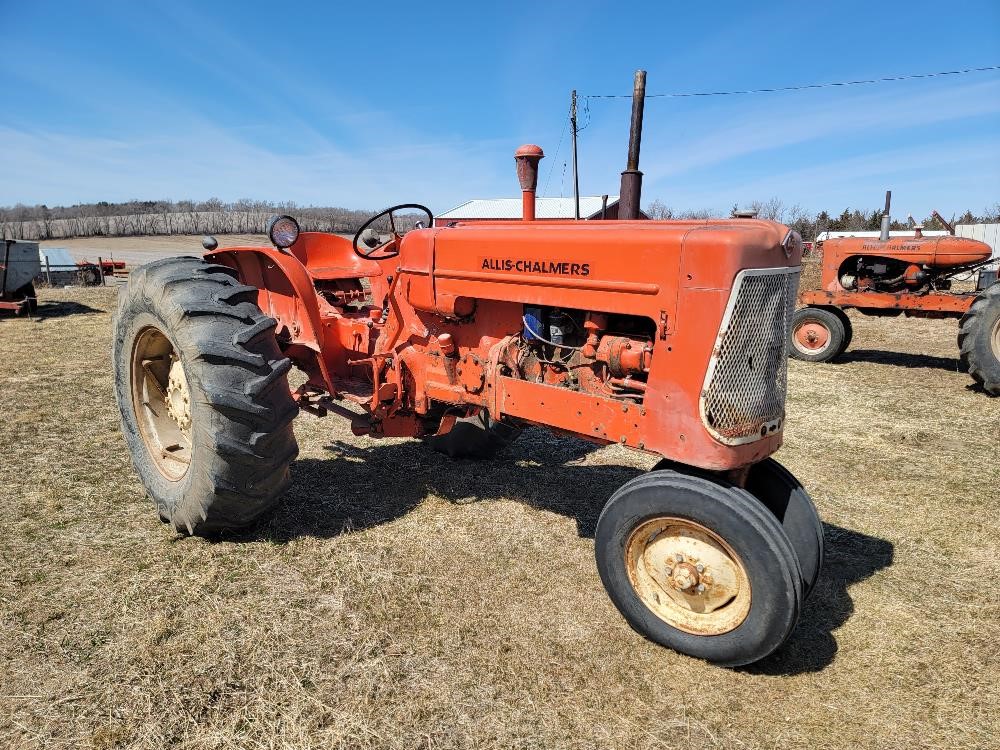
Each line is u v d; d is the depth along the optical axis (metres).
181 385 3.26
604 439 2.68
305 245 4.46
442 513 3.61
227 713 2.13
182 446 3.45
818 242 22.66
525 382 2.93
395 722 2.12
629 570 2.55
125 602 2.69
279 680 2.28
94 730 2.04
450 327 3.32
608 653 2.49
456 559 3.13
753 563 2.22
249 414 2.82
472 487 3.97
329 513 3.55
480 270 3.03
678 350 2.39
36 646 2.41
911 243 8.32
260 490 2.99
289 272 3.55
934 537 3.51
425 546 3.25
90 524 3.35
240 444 2.83
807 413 5.74
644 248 2.46
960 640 2.63
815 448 4.83
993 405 6.05
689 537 2.41
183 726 2.07
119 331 3.42
